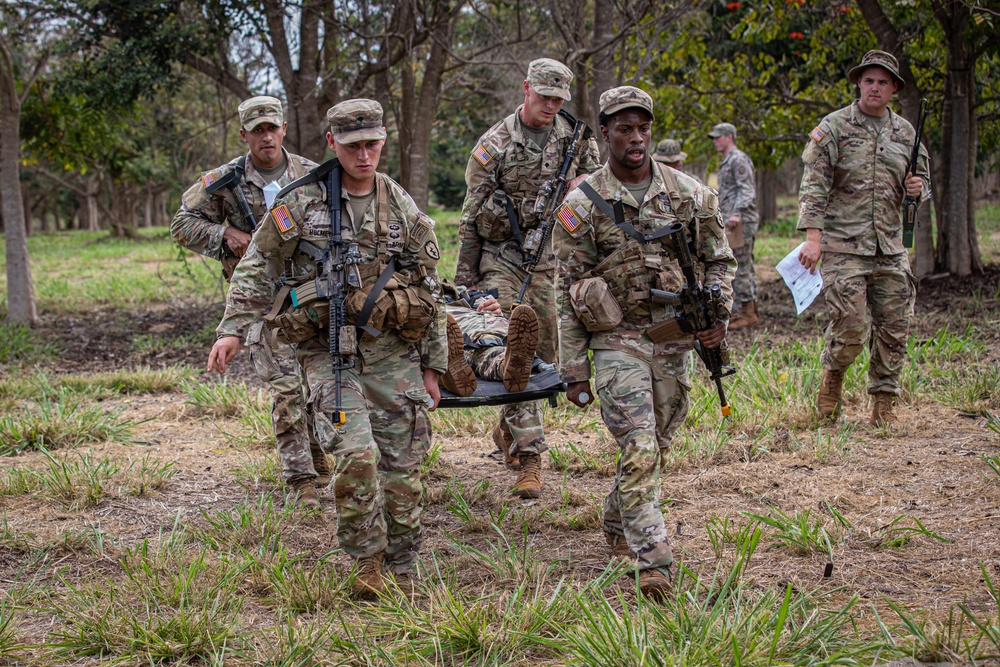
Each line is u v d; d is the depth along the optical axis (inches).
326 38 466.9
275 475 219.1
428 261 152.4
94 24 491.5
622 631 128.3
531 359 172.4
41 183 1705.2
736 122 507.5
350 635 136.7
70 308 545.0
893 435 229.8
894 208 228.4
